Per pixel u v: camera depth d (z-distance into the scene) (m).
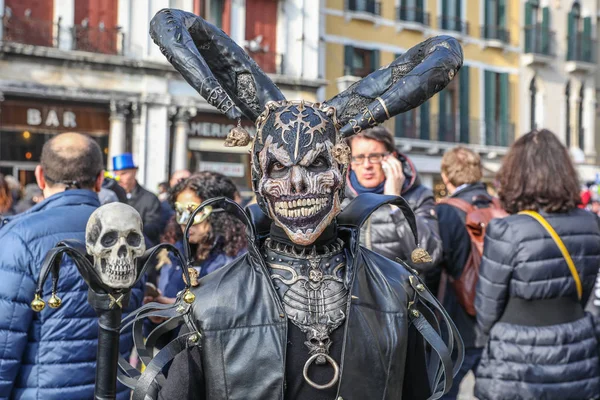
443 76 1.43
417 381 1.55
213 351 1.38
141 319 1.50
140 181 12.60
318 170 1.37
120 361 1.50
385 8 16.42
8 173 11.69
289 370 1.39
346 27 15.73
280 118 1.38
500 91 18.59
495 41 18.20
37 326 2.00
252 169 1.44
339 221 1.57
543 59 18.97
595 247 2.62
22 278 1.96
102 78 12.22
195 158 13.55
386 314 1.45
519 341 2.55
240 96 1.54
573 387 2.54
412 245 2.71
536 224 2.56
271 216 1.40
